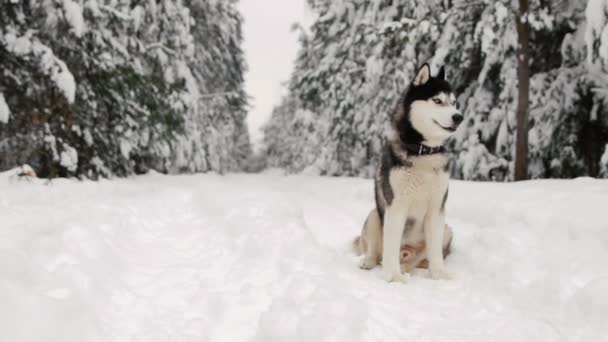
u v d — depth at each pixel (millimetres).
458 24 9398
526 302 2945
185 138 13062
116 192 6141
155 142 11430
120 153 9672
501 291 3168
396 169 3504
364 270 3814
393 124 3730
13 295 2018
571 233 3803
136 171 11383
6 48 6707
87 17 7754
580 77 8375
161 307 2648
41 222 3426
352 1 13289
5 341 1792
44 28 6945
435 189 3514
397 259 3566
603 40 6191
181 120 10938
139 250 3648
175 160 13078
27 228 3197
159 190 6812
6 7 6832
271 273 3197
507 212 4711
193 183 8875
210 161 15477
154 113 10125
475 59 9898
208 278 3131
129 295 2684
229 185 8641
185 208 5465
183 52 13000
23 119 7387
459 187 6367
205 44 16203
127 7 10836
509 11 8578
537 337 2428
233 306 2633
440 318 2738
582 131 8773
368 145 13055
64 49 7625
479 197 5516
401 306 2916
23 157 7578
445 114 3344
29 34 6883
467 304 2996
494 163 9164
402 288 3312
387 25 9578
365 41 11117
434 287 3369
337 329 2246
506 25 8828
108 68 8445
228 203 5270
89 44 8039
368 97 12375
